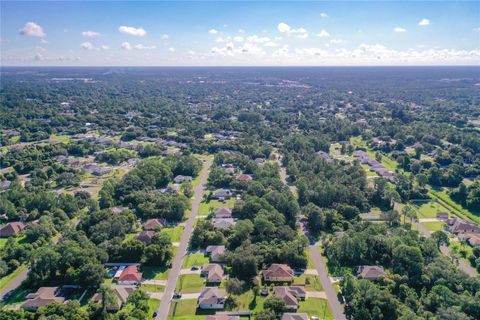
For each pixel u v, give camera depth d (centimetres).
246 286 14862
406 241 16612
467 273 15650
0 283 15000
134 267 15762
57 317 12050
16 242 17275
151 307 13600
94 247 16175
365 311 12781
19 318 12406
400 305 13225
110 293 13325
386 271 15812
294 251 16262
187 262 16562
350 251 16425
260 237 17925
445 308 12812
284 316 12769
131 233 19125
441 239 17538
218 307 13588
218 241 17925
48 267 14838
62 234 18162
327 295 14425
